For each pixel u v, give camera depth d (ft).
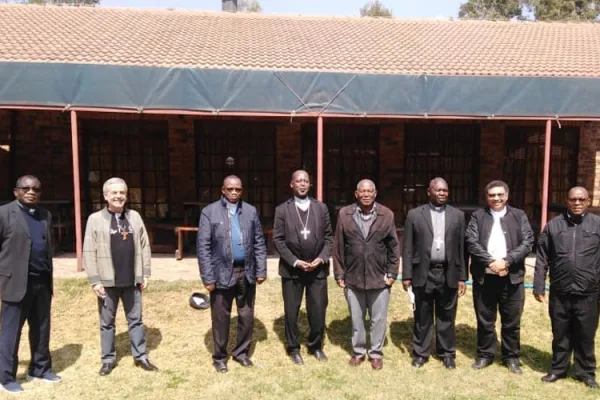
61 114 37.63
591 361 16.01
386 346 19.04
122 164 38.75
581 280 15.34
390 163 40.52
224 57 29.60
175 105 26.30
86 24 36.52
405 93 27.58
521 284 16.44
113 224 15.92
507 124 40.83
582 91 28.14
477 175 41.11
